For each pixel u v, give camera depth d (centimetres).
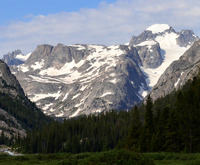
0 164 11388
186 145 12194
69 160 9469
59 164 9362
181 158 10188
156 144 12888
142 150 13412
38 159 13388
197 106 12775
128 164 7994
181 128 12494
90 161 8456
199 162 8831
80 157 12925
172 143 12550
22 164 11525
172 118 12850
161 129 13638
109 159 8294
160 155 10706
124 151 8506
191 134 12344
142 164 8088
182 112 13062
